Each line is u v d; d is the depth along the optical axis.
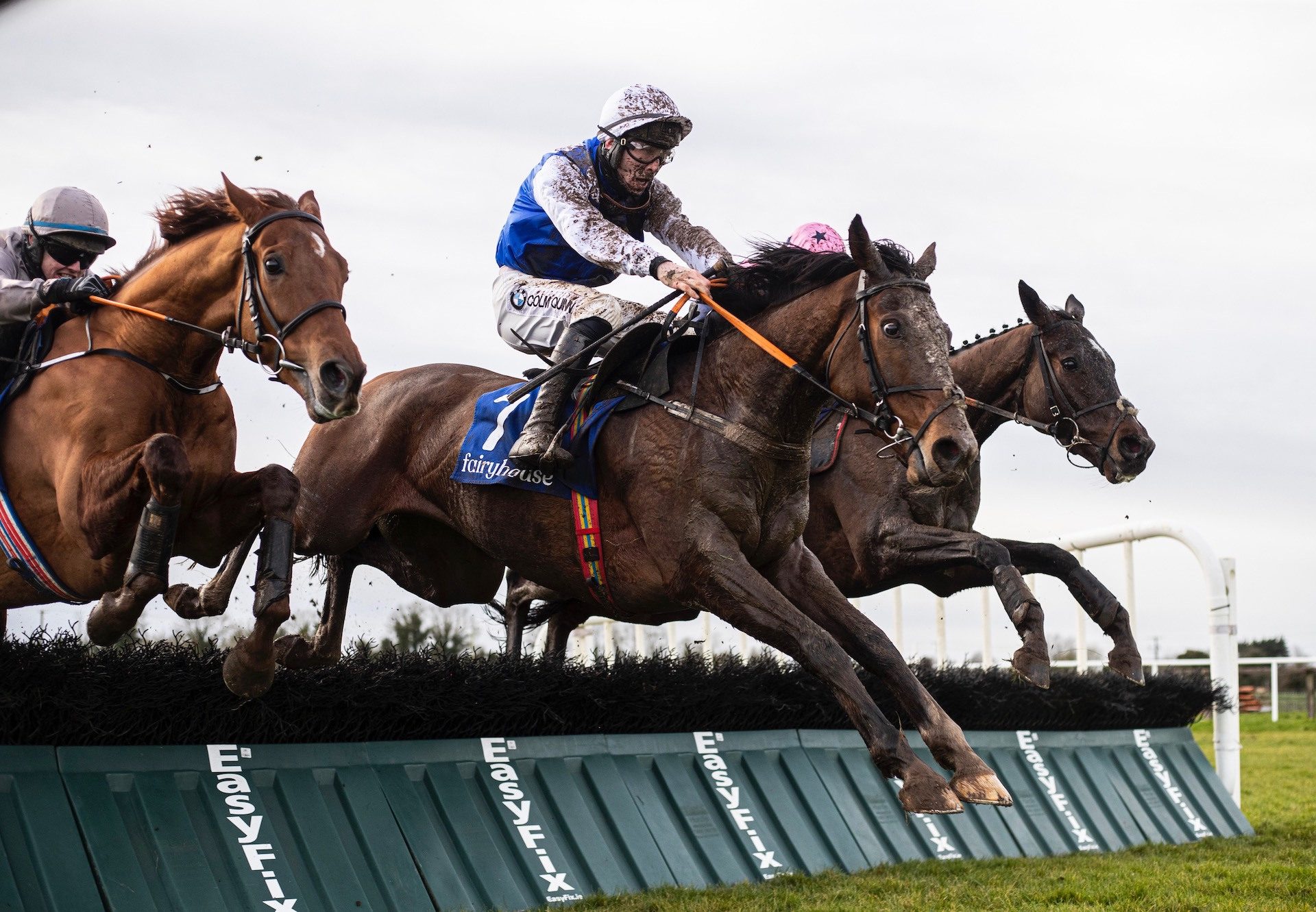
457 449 5.30
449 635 13.15
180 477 3.93
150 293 4.47
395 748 5.20
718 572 4.54
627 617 6.82
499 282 5.54
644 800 5.70
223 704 4.79
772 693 6.50
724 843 5.79
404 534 5.73
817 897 5.29
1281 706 21.14
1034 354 7.00
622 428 4.86
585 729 5.83
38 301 4.39
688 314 5.05
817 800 6.27
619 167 5.30
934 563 6.23
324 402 4.09
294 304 4.19
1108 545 8.88
